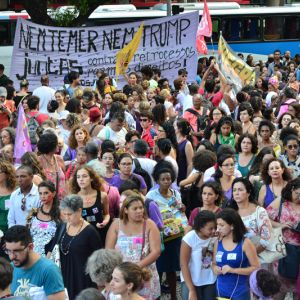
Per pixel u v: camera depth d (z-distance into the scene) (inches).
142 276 245.1
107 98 575.5
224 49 700.0
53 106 532.4
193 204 389.1
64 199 302.5
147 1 1385.3
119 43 818.2
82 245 300.7
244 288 291.7
